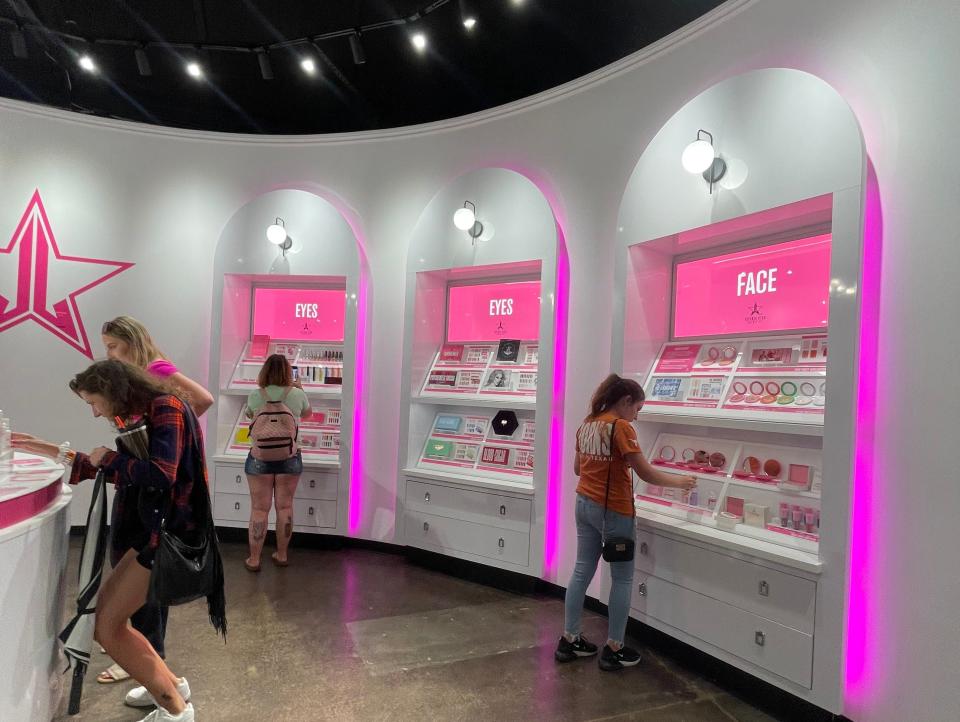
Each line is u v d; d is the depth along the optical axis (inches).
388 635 116.1
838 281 84.0
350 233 170.1
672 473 113.0
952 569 73.5
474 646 112.3
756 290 108.8
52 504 78.6
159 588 72.6
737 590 93.7
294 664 103.3
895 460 80.7
